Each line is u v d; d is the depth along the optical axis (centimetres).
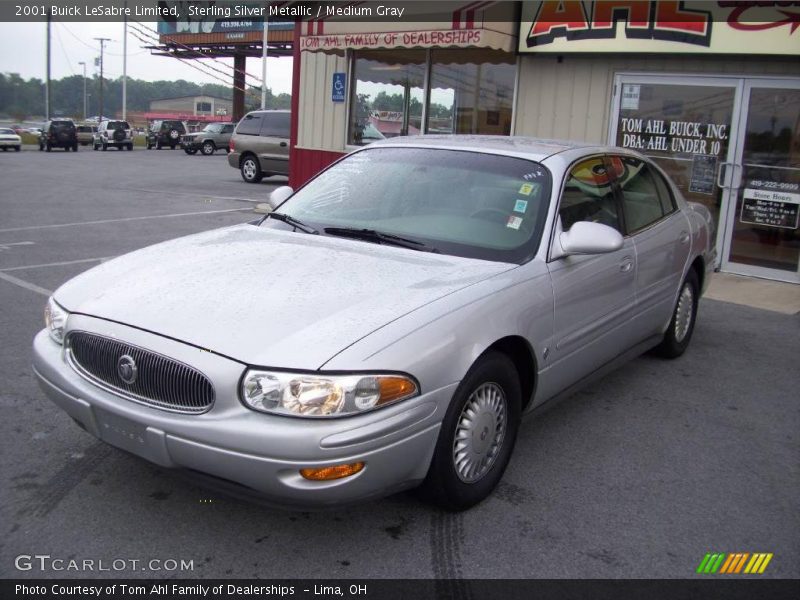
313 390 280
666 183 564
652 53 893
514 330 352
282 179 2283
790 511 370
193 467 296
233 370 287
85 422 326
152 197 1652
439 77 1120
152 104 12275
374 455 289
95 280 366
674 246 530
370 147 488
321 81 1265
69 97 14212
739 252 902
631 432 456
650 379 549
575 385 436
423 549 325
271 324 303
